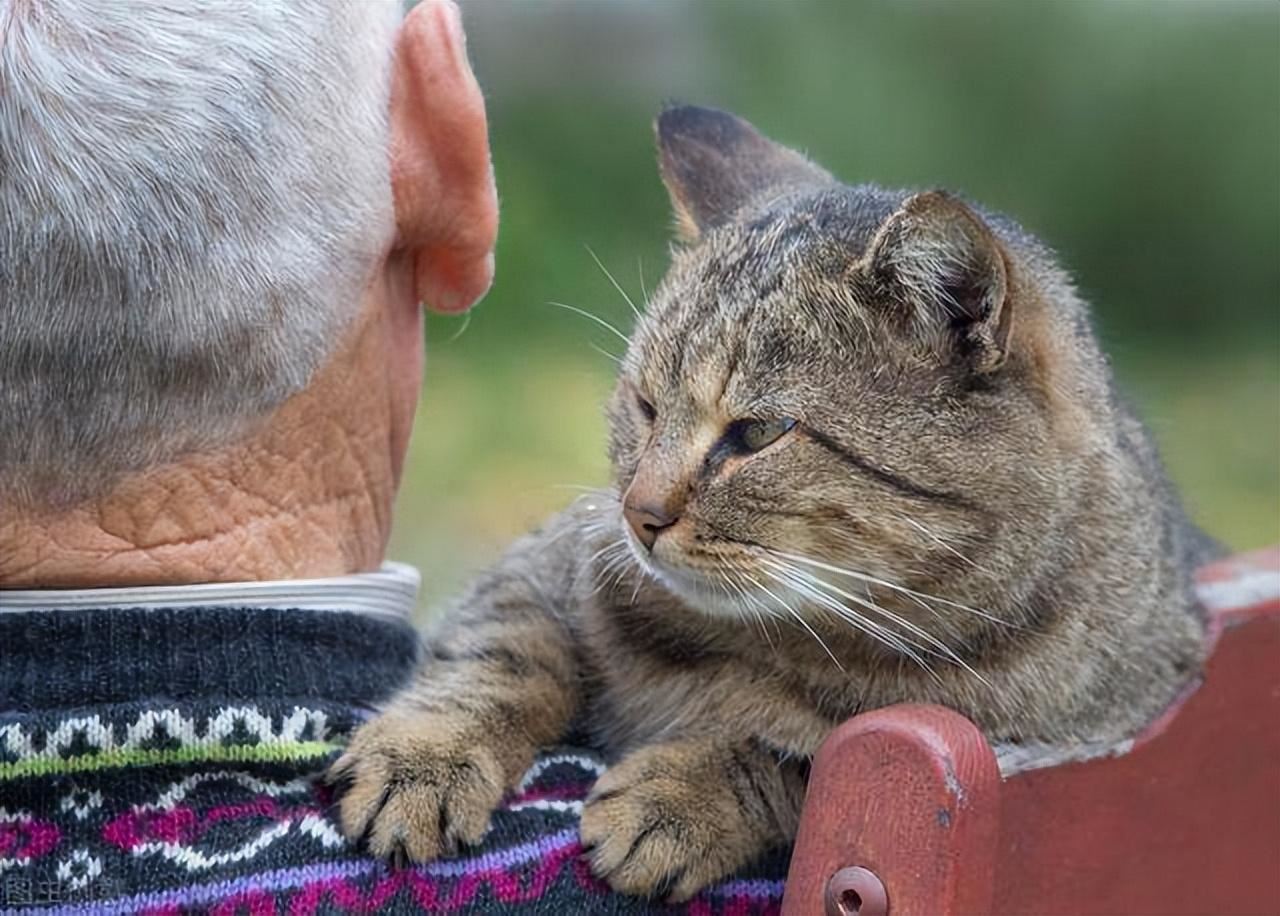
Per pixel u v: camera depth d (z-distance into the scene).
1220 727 0.73
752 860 0.73
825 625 0.79
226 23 0.67
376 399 0.73
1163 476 0.90
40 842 0.65
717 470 0.79
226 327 0.67
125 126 0.65
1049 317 0.81
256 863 0.67
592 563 0.82
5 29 0.65
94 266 0.65
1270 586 0.80
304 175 0.68
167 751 0.67
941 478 0.78
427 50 0.71
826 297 0.79
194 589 0.69
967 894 0.64
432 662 0.80
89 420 0.67
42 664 0.67
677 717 0.79
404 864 0.68
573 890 0.70
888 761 0.64
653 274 1.49
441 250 0.74
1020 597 0.78
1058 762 0.69
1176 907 0.72
